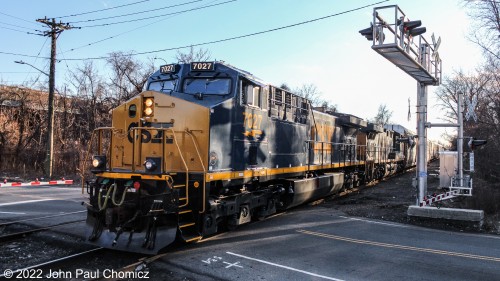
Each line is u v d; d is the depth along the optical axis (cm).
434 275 710
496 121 2317
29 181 2722
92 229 812
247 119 1003
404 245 935
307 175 1500
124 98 3950
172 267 716
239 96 962
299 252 843
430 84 1378
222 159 891
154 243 745
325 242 941
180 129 848
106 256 776
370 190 2158
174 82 987
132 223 772
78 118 4031
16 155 3406
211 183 870
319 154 1617
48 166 2802
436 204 1486
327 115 1769
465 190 1468
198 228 820
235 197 968
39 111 3703
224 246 872
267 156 1123
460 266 769
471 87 3281
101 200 796
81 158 3234
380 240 981
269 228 1083
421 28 1101
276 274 694
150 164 764
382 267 753
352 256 825
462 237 1045
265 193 1152
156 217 740
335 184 1742
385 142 2958
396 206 1488
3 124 3416
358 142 2361
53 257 762
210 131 842
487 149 2270
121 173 799
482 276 709
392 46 952
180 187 801
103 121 3922
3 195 1766
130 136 866
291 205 1327
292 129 1319
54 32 2689
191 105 846
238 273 693
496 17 2108
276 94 1209
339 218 1274
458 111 1422
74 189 2133
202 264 737
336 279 677
